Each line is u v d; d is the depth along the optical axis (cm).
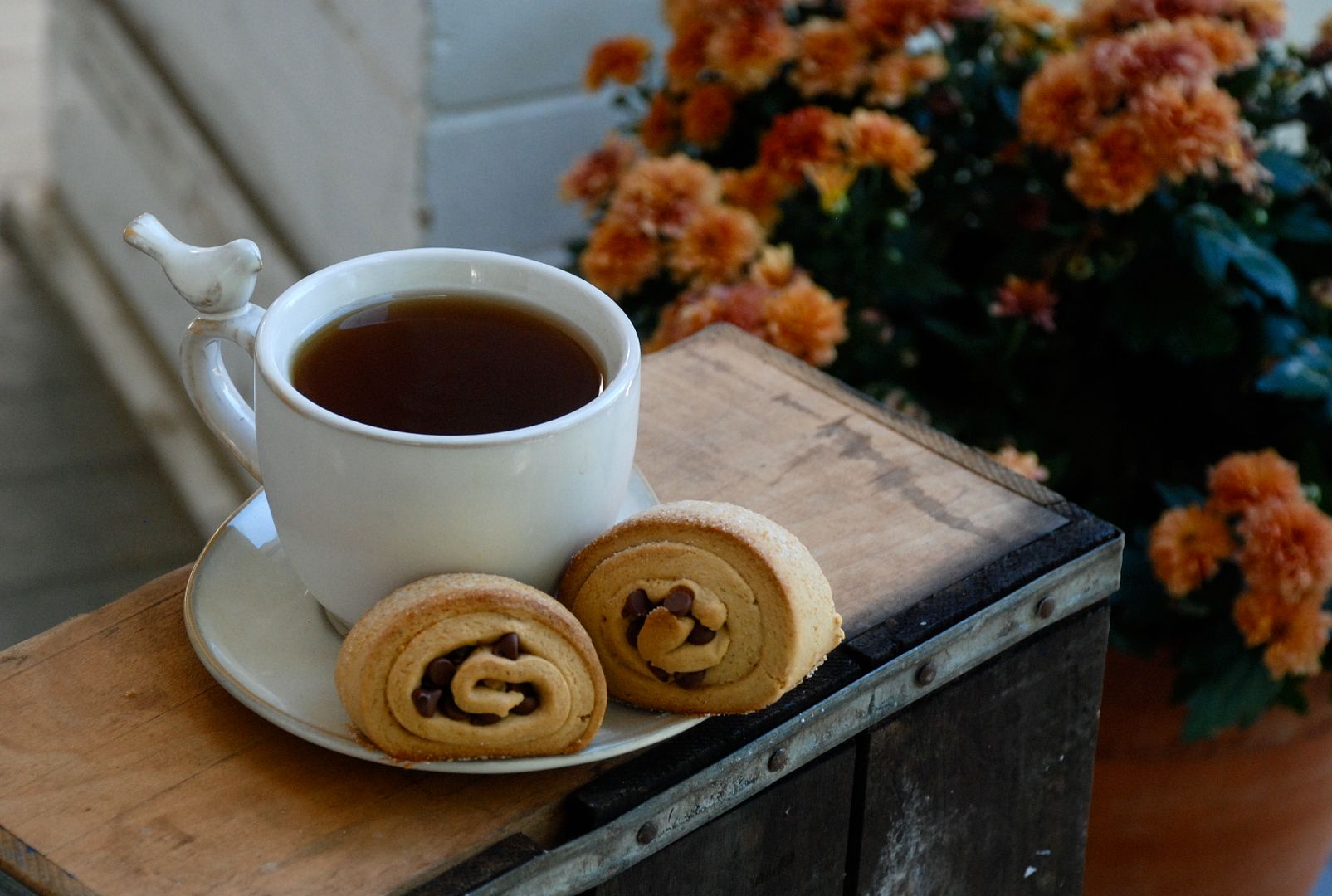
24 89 301
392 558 88
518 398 90
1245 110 134
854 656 94
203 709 90
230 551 94
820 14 145
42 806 87
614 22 170
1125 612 123
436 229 171
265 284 205
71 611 199
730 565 88
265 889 85
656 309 136
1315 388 123
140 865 85
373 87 170
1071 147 125
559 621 86
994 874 103
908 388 137
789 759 92
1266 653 119
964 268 143
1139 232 129
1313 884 136
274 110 194
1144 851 127
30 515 215
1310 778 126
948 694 97
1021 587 97
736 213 126
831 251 132
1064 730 102
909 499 101
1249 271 124
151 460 229
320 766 89
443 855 86
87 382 243
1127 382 134
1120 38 128
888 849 98
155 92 227
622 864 89
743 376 107
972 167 142
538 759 87
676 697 89
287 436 87
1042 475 124
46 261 266
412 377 90
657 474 101
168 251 91
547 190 176
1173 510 121
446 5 157
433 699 86
